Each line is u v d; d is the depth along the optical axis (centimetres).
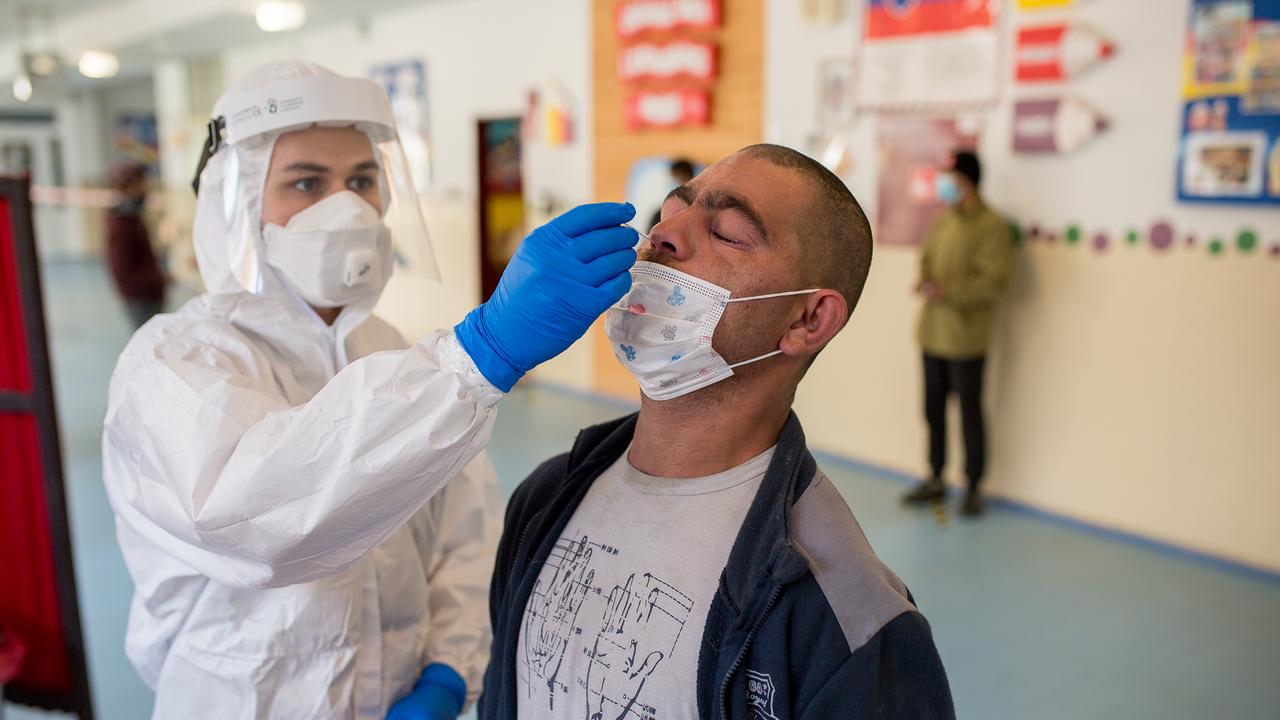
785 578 85
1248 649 305
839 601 86
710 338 93
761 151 98
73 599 213
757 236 93
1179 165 372
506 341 94
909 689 85
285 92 128
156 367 115
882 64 466
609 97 621
